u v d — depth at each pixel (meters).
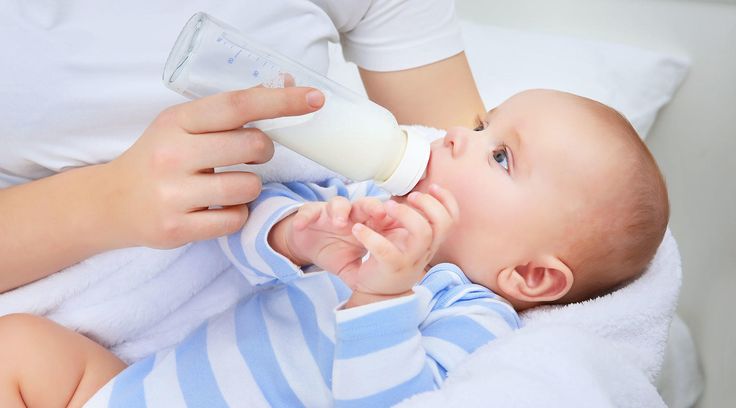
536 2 1.67
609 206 0.90
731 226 1.39
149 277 0.90
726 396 1.30
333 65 1.42
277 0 0.89
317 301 0.90
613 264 0.93
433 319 0.87
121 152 0.86
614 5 1.58
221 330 0.89
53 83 0.79
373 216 0.69
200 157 0.70
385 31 1.09
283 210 0.82
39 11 0.78
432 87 1.14
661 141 1.55
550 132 0.92
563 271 0.91
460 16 1.79
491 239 0.92
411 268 0.70
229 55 0.71
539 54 1.50
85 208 0.77
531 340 0.79
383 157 0.77
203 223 0.74
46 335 0.82
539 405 0.71
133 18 0.81
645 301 0.92
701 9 1.47
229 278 0.97
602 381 0.79
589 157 0.91
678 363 1.33
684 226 1.49
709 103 1.47
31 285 0.85
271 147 0.73
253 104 0.67
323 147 0.75
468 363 0.79
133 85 0.82
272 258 0.82
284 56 0.75
